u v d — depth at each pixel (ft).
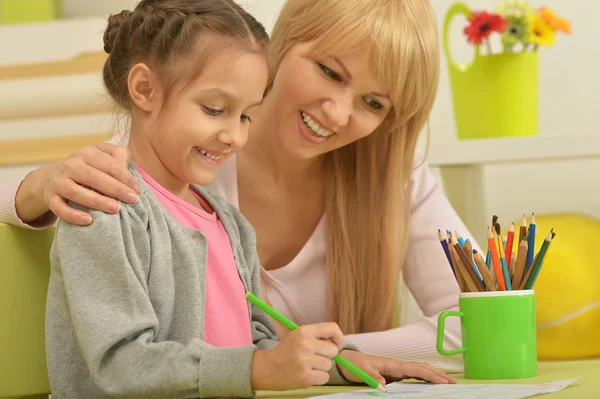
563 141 7.73
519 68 8.11
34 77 9.12
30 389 4.32
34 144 9.17
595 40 9.08
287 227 6.18
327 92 5.23
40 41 9.12
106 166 3.94
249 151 6.07
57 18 9.43
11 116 9.18
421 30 5.26
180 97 4.10
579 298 6.92
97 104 9.00
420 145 9.09
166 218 4.08
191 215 4.36
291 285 6.14
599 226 7.49
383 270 5.97
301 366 3.49
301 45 5.30
